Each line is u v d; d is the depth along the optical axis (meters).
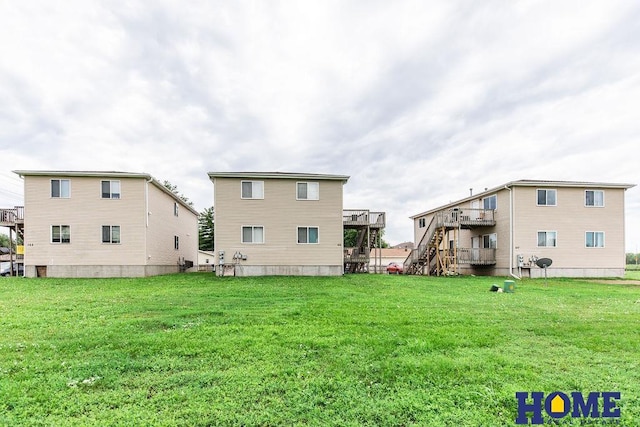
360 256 20.30
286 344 4.97
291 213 18.61
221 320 6.57
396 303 8.73
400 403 3.17
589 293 11.53
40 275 17.59
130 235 18.17
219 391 3.41
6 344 4.95
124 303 8.73
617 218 20.50
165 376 3.79
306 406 3.11
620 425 2.87
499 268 21.25
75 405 3.12
